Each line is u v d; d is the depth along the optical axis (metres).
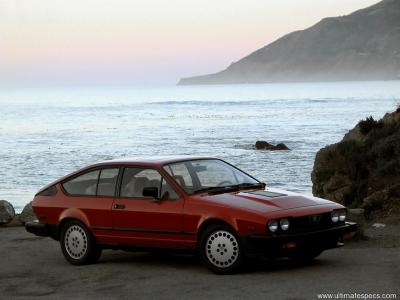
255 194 9.36
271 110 154.25
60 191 10.62
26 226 10.88
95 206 10.12
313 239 8.85
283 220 8.67
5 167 52.97
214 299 7.73
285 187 38.09
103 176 10.26
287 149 63.53
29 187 40.75
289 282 8.35
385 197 14.44
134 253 11.34
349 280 8.29
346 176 16.06
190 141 76.81
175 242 9.38
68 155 62.62
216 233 9.03
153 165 9.78
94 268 10.09
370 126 17.17
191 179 9.67
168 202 9.45
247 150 63.81
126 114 156.62
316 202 9.34
